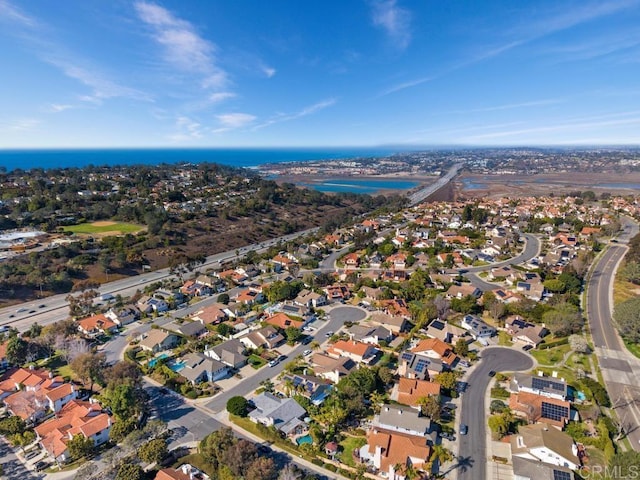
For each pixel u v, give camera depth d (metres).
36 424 63.62
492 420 59.59
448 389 69.56
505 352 84.31
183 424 62.66
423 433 57.94
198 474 51.75
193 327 96.12
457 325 97.00
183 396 70.56
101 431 59.00
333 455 55.00
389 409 62.25
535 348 85.75
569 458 51.78
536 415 60.91
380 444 54.53
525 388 68.50
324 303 113.06
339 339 90.25
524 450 54.78
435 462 53.88
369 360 81.12
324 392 69.19
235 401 64.31
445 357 79.19
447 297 113.31
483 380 74.06
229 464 49.78
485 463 53.84
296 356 84.62
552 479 48.47
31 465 54.75
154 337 89.81
